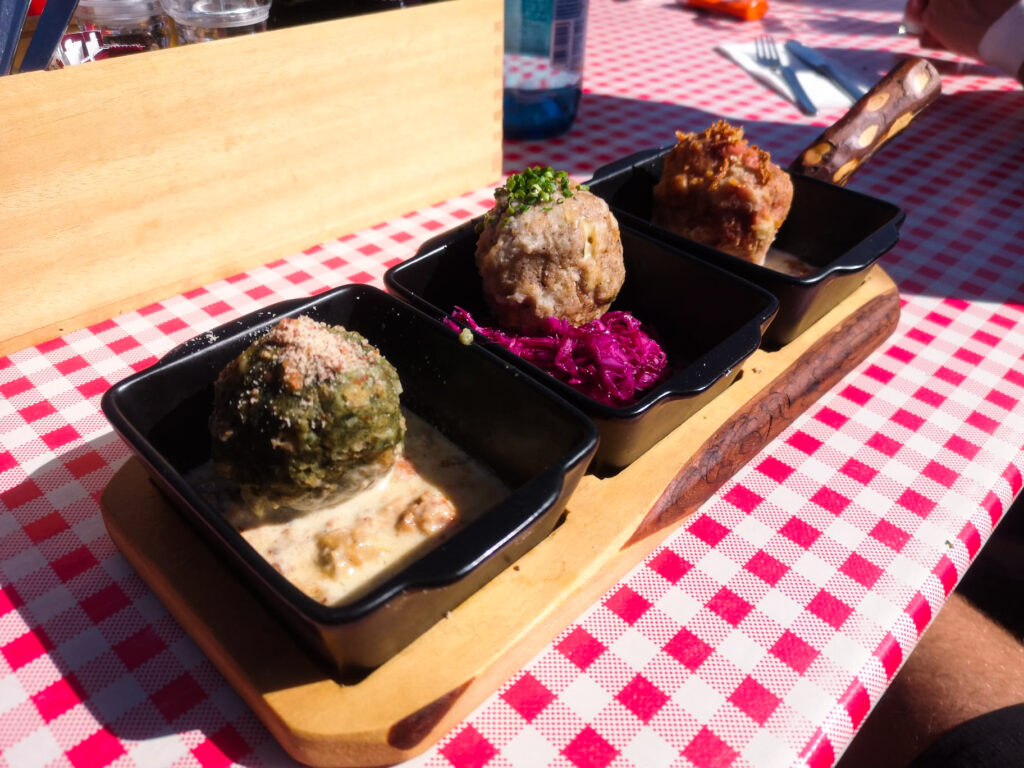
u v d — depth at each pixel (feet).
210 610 0.73
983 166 1.96
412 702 0.67
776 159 1.92
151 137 1.15
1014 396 1.20
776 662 0.79
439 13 1.41
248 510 0.85
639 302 1.17
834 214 1.32
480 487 0.90
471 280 1.17
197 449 0.89
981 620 1.47
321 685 0.68
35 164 1.05
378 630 0.64
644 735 0.72
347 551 0.79
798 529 0.94
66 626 0.78
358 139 1.42
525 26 1.81
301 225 1.43
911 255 1.57
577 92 1.97
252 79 1.22
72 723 0.70
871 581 0.88
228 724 0.71
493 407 0.88
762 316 0.98
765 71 2.45
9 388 1.09
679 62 2.57
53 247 1.13
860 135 1.44
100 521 0.90
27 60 1.06
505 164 1.85
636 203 1.40
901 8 3.22
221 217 1.30
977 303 1.43
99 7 1.23
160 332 1.22
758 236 1.24
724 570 0.89
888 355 1.28
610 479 0.91
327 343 0.80
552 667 0.77
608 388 1.01
